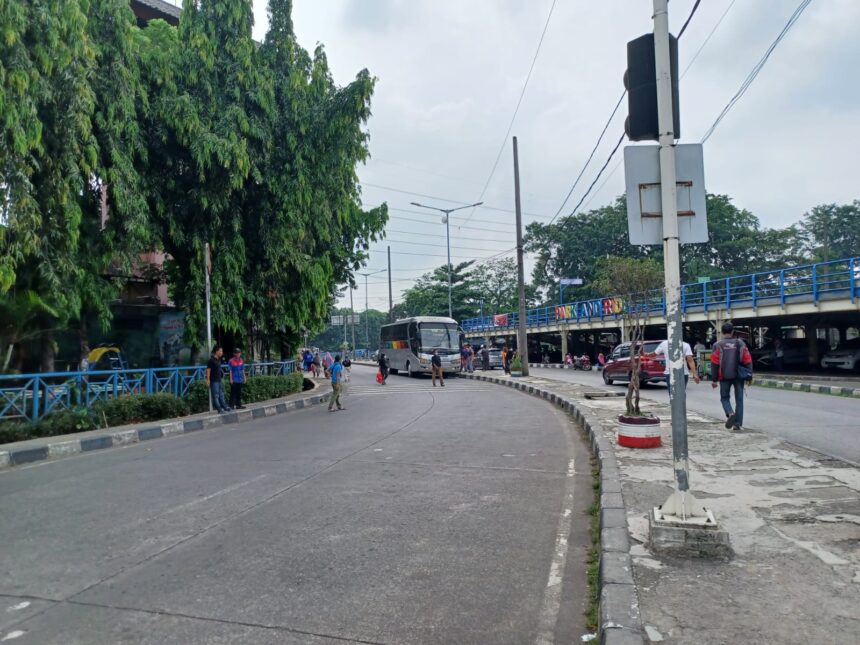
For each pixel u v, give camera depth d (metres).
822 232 48.78
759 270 44.34
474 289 65.81
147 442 11.34
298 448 9.89
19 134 10.10
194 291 15.34
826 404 14.27
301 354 37.81
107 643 3.51
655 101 4.75
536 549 5.06
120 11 12.87
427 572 4.56
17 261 10.98
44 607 3.99
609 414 12.23
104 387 13.05
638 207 4.72
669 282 4.67
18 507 6.49
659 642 3.18
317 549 5.04
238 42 15.16
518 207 27.75
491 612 3.92
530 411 15.09
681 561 4.25
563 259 53.75
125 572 4.57
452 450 9.52
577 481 7.41
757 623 3.35
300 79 16.38
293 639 3.55
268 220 16.50
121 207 12.63
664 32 4.69
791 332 36.75
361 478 7.59
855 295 20.62
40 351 13.71
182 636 3.59
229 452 9.69
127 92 12.91
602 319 35.34
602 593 3.76
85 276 12.94
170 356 19.86
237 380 15.52
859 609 3.48
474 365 40.72
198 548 5.08
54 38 10.70
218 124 14.55
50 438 10.73
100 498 6.79
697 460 7.43
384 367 28.92
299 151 16.28
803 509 5.35
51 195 11.39
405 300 73.38
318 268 17.56
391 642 3.53
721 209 46.34
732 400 15.65
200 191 14.94
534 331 44.59
